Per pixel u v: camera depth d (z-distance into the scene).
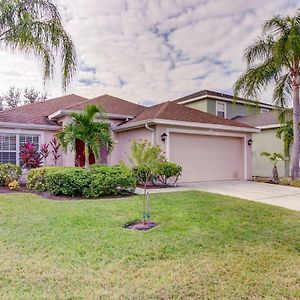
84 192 10.56
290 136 18.03
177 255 5.01
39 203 9.18
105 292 3.74
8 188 12.88
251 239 5.90
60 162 16.77
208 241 5.72
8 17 11.66
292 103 16.92
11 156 16.20
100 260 4.75
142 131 15.99
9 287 3.85
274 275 4.31
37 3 11.95
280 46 15.36
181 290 3.82
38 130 16.97
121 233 6.13
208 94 24.59
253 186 14.59
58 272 4.29
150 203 9.12
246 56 17.17
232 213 7.99
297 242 5.77
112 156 17.98
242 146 18.34
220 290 3.84
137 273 4.30
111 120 18.14
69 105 20.34
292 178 16.02
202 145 16.75
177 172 14.14
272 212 8.23
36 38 11.73
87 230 6.31
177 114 16.16
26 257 4.84
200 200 9.71
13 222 6.90
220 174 17.38
